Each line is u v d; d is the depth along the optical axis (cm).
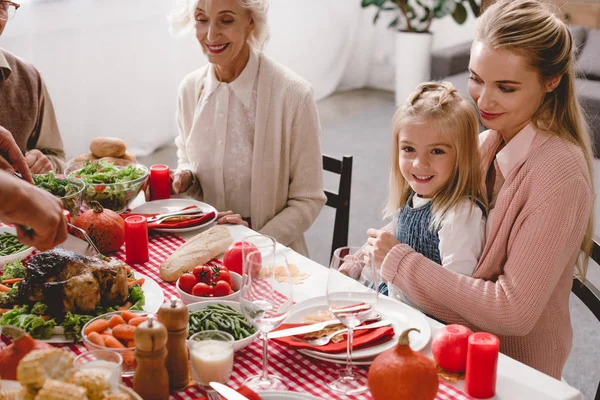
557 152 154
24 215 113
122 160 222
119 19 418
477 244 165
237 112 229
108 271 145
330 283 125
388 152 493
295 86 228
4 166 170
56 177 204
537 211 152
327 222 397
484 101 159
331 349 132
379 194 425
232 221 199
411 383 110
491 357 120
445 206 168
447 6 574
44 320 140
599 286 332
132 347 123
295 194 234
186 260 168
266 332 123
